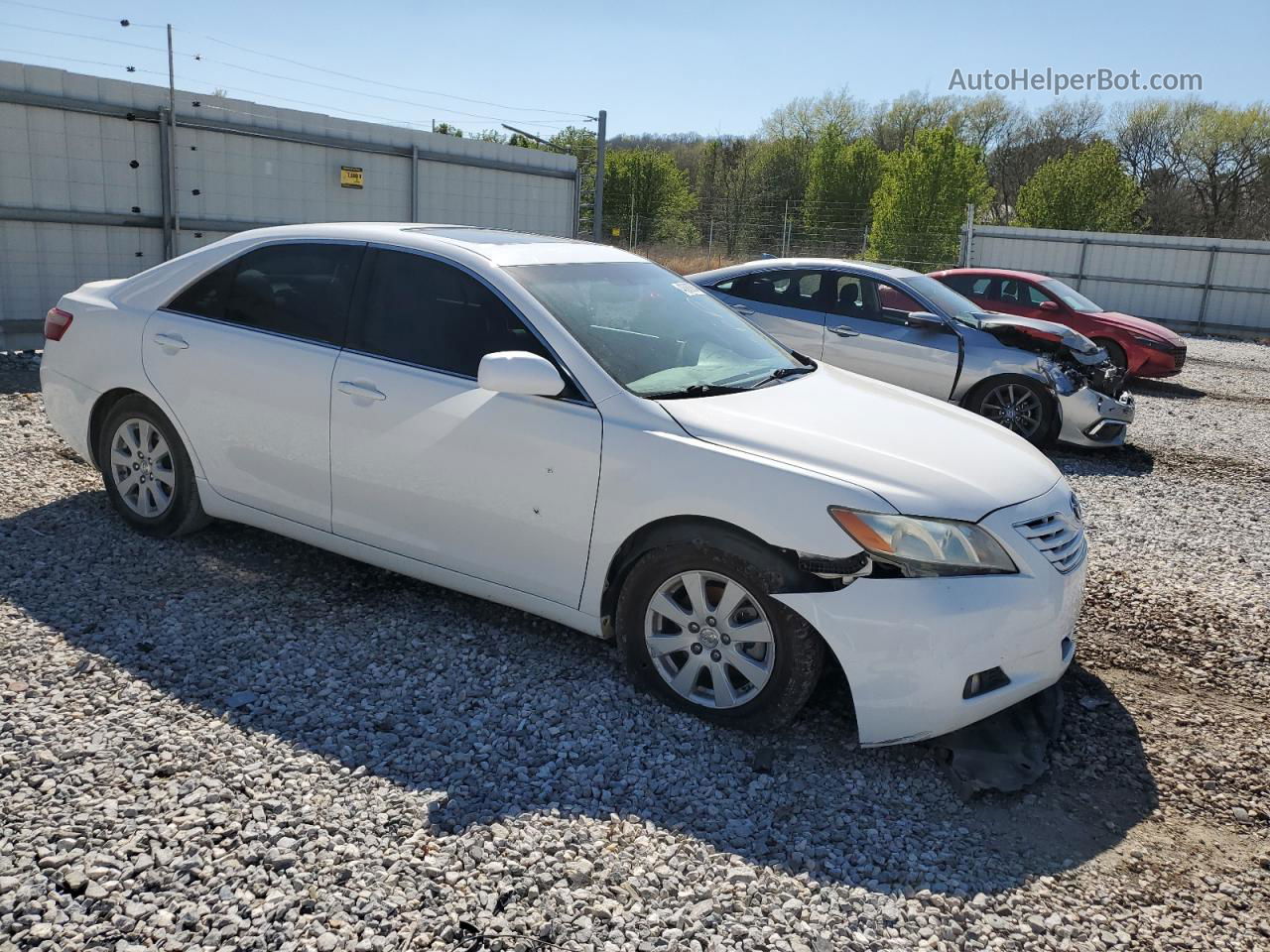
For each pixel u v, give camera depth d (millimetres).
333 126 13000
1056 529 3355
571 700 3492
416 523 3854
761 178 54625
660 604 3408
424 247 3971
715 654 3328
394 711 3348
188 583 4250
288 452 4113
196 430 4371
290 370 4066
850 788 3096
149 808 2711
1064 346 8625
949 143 32406
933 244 32594
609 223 43906
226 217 12000
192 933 2277
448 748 3148
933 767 3250
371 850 2623
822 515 3076
